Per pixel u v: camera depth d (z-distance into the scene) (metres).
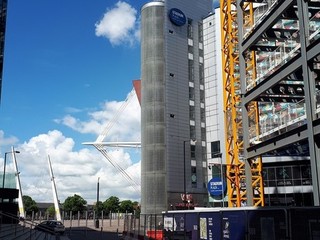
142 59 80.38
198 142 82.69
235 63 62.09
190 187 78.25
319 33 20.05
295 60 21.25
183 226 21.78
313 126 19.02
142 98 78.94
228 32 62.12
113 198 145.00
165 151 75.25
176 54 83.44
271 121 29.47
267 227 15.08
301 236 13.44
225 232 17.70
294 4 23.23
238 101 58.28
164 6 83.12
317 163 18.62
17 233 28.05
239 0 31.03
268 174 62.91
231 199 57.31
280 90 27.83
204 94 87.00
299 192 59.88
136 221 30.78
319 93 23.94
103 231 59.34
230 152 59.97
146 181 74.38
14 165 82.62
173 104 80.19
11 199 46.88
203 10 92.12
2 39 40.75
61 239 39.25
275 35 27.23
